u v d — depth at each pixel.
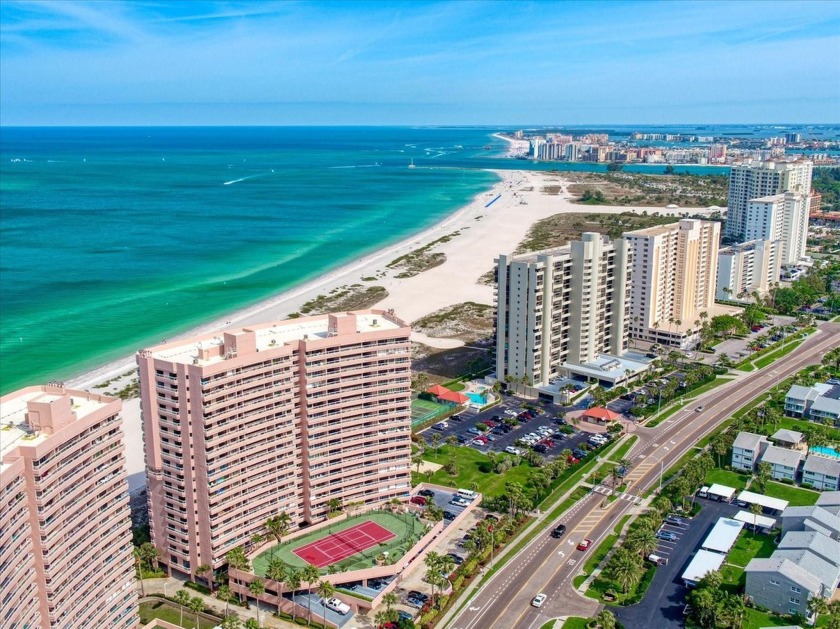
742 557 195.62
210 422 175.88
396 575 184.50
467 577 187.88
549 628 168.88
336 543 194.88
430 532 199.50
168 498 186.12
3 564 124.69
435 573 173.50
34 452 128.88
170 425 179.75
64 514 137.25
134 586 159.00
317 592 179.12
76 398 154.75
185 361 183.38
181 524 186.25
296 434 199.12
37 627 135.62
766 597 176.00
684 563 193.88
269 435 191.25
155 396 180.50
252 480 189.62
